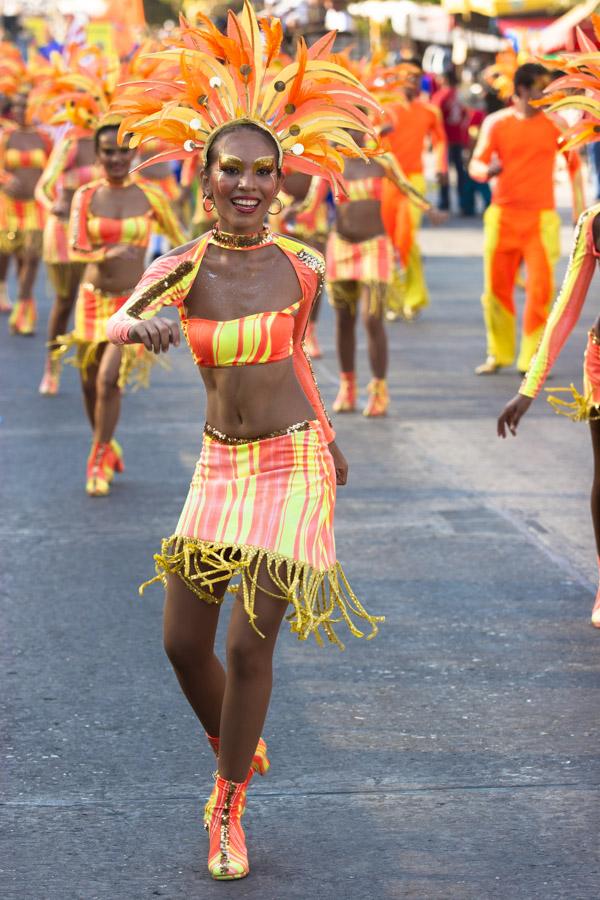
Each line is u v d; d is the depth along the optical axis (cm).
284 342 654
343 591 1055
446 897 621
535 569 1109
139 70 1516
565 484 1378
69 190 1742
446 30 5847
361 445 1552
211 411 665
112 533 1215
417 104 2466
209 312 654
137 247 1364
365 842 673
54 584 1077
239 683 648
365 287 1662
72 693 862
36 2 5253
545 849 664
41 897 623
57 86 1522
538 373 943
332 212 2398
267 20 685
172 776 746
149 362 1363
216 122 679
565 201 4400
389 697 854
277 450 654
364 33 6103
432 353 2162
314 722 816
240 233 659
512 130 1897
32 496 1341
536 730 802
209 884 636
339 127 700
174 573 660
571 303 941
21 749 779
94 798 720
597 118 943
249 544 641
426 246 3694
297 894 626
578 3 3453
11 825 690
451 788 729
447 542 1181
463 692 861
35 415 1711
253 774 746
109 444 1348
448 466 1452
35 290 2900
